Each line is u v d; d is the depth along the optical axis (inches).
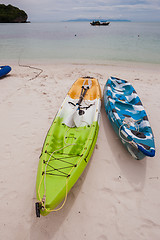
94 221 100.7
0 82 282.2
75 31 1301.7
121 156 145.0
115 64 406.9
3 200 110.7
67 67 379.2
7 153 145.2
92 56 477.4
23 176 126.5
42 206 87.3
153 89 263.7
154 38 787.4
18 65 393.1
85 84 226.4
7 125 177.5
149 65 400.2
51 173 107.6
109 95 194.5
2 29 1444.4
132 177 127.3
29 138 161.6
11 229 96.6
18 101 222.4
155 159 143.1
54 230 96.2
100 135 169.0
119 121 150.3
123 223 100.2
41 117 191.2
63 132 151.6
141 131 152.1
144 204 110.0
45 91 251.8
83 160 114.7
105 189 118.3
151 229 97.8
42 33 1112.8
